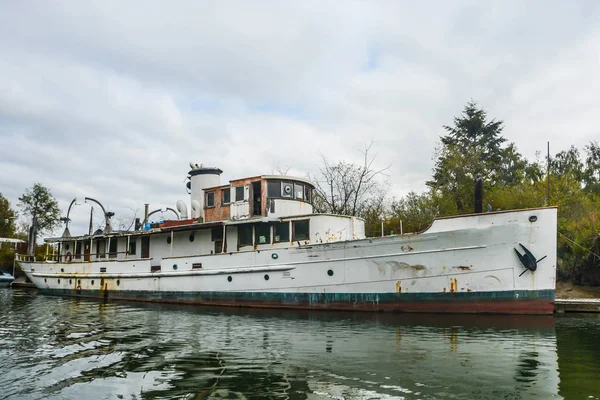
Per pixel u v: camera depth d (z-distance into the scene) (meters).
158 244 22.17
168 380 7.41
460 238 14.59
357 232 18.56
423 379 7.32
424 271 15.00
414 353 9.20
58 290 26.33
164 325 13.43
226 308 17.88
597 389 6.72
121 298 22.39
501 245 14.24
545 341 10.31
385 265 15.48
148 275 21.19
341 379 7.38
